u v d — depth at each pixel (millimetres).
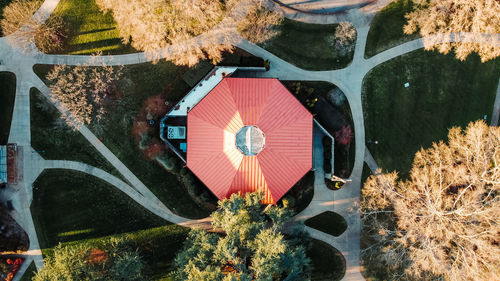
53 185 34531
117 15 32500
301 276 30594
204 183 30719
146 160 34438
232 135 28719
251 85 30219
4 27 33188
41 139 34188
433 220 33031
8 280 33938
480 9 31547
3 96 33906
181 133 33344
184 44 33469
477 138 32156
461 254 33656
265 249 26891
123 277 30422
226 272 29922
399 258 32906
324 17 34719
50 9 33875
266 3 34250
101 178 34688
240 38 34031
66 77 33531
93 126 34156
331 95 34625
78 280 29297
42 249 34594
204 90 33156
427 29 33688
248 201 29062
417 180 33469
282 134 29578
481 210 32625
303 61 34781
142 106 34188
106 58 34000
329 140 33875
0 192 34062
